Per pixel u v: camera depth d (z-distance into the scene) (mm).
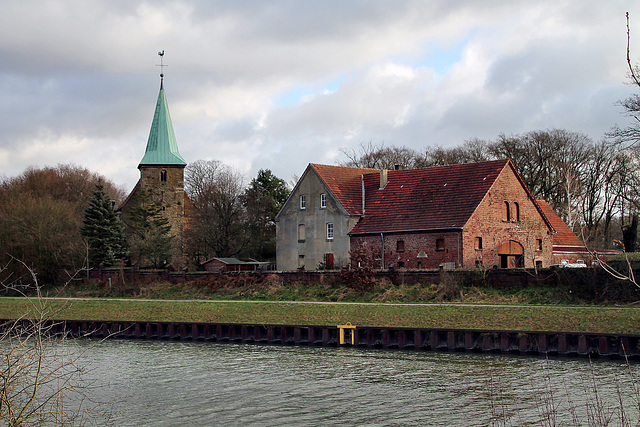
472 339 39438
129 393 31125
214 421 26531
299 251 68438
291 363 37469
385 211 63250
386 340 41750
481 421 25391
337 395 29922
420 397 29078
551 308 41000
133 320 52000
